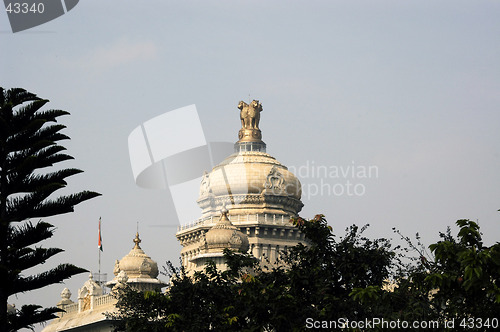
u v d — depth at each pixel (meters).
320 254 163.88
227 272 176.62
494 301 127.50
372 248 163.88
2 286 163.12
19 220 165.88
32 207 165.75
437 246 128.75
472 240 128.50
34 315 167.12
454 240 143.75
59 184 166.50
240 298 161.88
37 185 166.88
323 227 165.12
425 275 138.50
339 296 158.50
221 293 170.88
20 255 164.75
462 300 131.00
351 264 160.12
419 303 134.88
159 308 173.12
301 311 153.38
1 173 166.88
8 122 165.12
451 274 128.00
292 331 151.25
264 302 155.12
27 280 165.50
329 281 158.00
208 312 164.88
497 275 124.88
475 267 120.06
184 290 172.50
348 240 164.25
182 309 169.62
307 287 161.00
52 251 168.12
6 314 163.38
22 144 167.25
